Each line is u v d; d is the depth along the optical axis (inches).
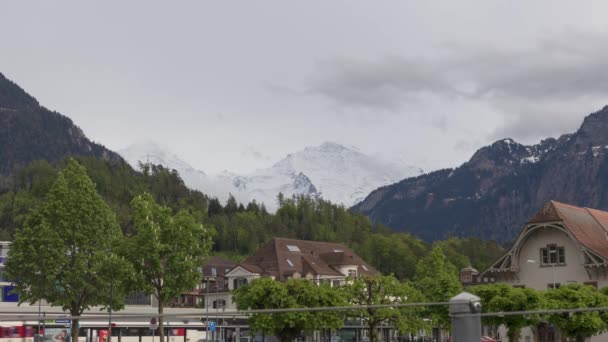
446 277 3597.4
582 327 2792.8
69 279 3346.5
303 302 3275.1
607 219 3973.9
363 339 4471.0
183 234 3415.4
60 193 3444.9
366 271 6456.7
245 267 5910.4
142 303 5915.4
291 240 6417.3
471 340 437.7
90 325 3951.8
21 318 532.7
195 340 4527.6
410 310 3457.2
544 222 3609.7
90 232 3440.0
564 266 3565.5
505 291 2883.9
